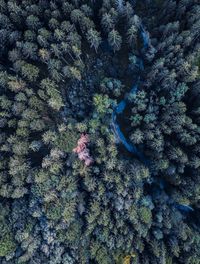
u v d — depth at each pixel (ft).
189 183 143.43
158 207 145.07
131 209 134.41
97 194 134.31
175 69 140.67
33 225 130.72
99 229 133.39
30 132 136.56
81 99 146.61
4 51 141.28
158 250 134.92
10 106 135.03
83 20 136.77
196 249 140.05
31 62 143.43
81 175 135.44
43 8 139.44
